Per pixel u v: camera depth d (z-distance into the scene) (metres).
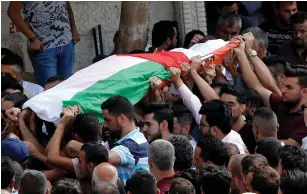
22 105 18.31
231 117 17.83
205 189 14.73
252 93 19.34
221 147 16.28
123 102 16.97
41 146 17.92
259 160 15.30
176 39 23.64
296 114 19.27
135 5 22.52
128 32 22.72
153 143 15.89
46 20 22.59
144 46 23.02
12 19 22.34
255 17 25.28
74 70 27.16
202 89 19.14
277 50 24.05
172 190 14.56
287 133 19.33
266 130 17.95
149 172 15.00
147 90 18.77
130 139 16.89
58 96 17.92
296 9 25.12
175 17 28.02
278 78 20.50
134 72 18.70
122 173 16.80
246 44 20.34
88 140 16.88
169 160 15.80
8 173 15.37
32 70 26.11
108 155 16.22
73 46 23.33
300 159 15.48
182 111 18.61
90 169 16.06
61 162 16.73
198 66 19.41
